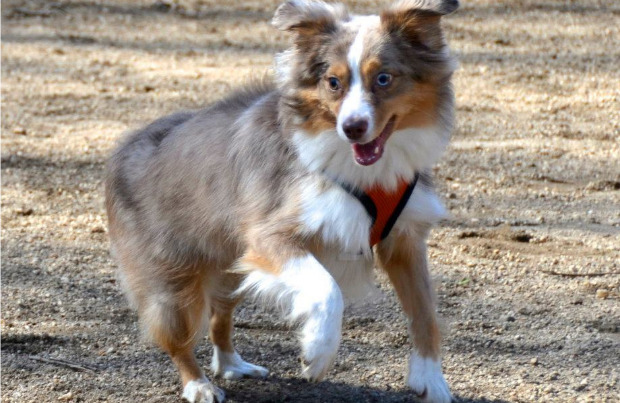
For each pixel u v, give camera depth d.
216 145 6.13
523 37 17.36
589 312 7.23
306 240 5.67
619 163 10.98
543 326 7.02
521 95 13.89
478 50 16.47
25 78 14.79
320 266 5.49
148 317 6.33
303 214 5.61
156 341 6.29
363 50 5.54
